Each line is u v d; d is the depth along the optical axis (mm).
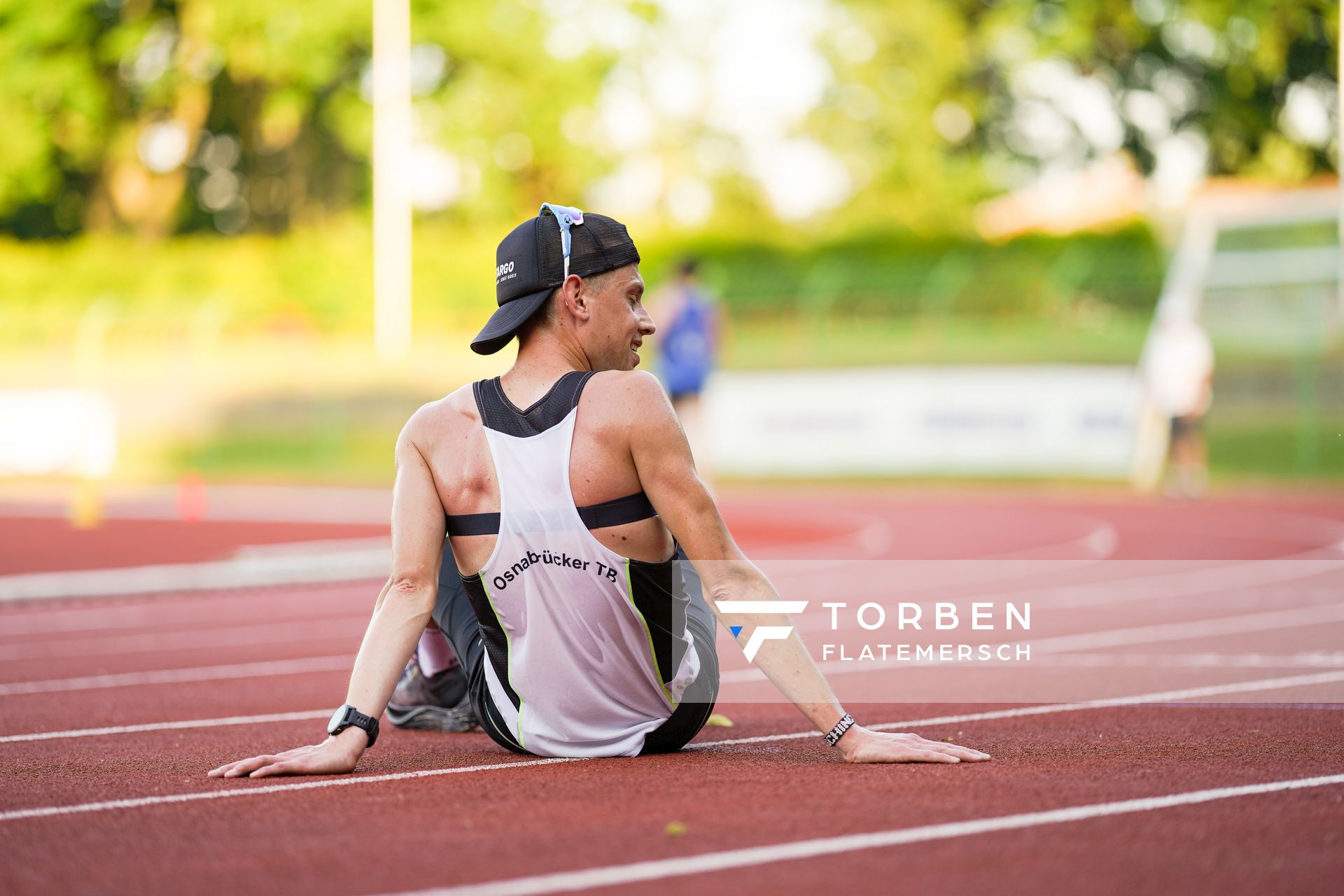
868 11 87250
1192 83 87500
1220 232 60781
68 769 9016
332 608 20672
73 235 89562
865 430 51469
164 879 6230
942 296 59812
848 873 6156
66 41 83375
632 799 7602
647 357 55062
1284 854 6434
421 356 64750
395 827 7035
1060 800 7480
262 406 65062
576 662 8648
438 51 85188
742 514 40000
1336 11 83312
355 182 89188
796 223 87875
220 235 92875
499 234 84250
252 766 8406
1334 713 10812
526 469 8375
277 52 79000
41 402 50781
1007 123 90688
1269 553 27344
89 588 21719
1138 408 48531
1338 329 58781
